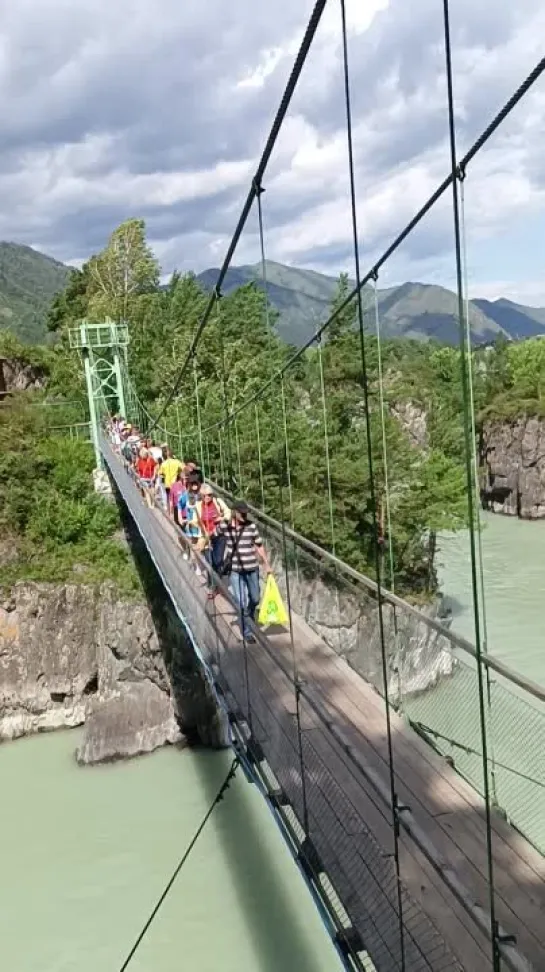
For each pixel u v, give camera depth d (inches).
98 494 1111.6
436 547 895.7
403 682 237.9
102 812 647.1
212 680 318.0
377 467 754.8
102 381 1386.6
